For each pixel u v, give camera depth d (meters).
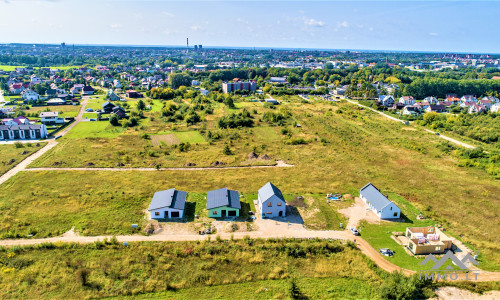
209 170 80.69
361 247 50.19
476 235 53.78
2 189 66.75
